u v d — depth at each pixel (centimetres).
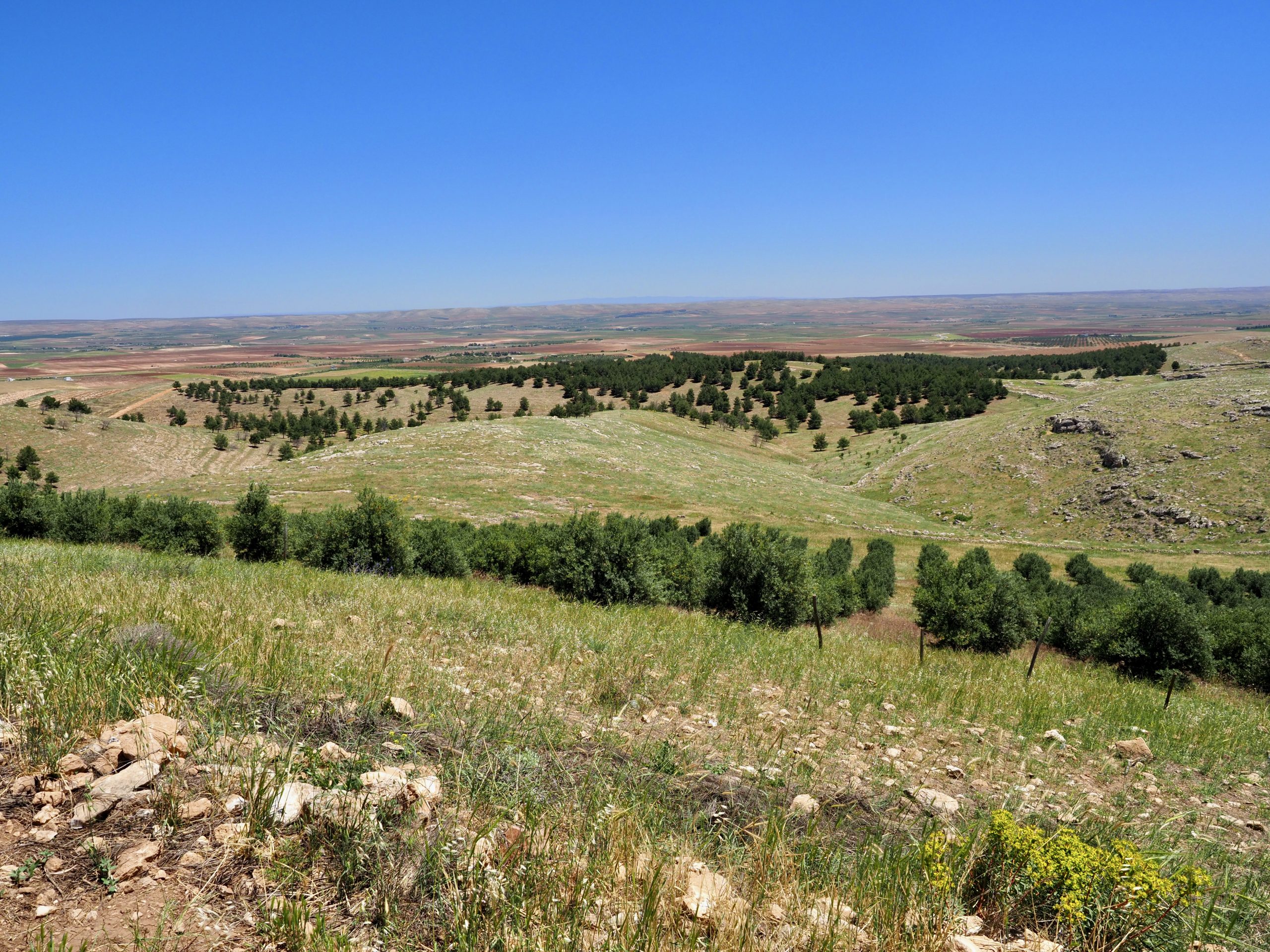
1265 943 396
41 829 345
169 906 298
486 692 688
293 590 1191
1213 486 5441
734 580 1831
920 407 10081
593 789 479
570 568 1833
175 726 460
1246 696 1620
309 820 373
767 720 766
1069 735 900
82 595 849
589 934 321
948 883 390
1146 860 396
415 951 300
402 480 5038
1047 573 3450
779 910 366
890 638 1992
